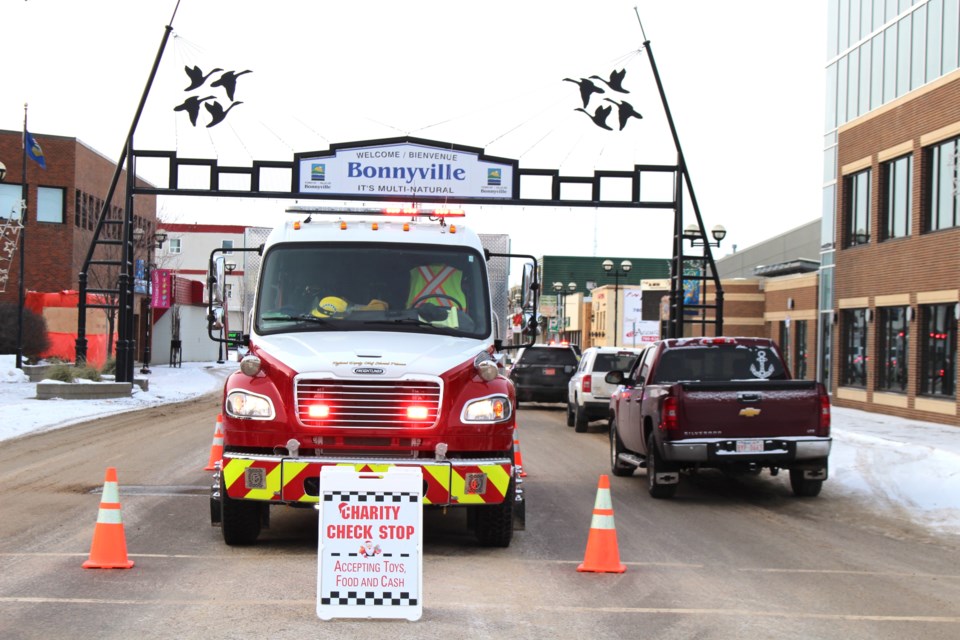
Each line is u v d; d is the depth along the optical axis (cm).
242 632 642
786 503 1322
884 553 983
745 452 1288
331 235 1023
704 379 1423
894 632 678
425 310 997
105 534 835
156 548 923
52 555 878
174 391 3462
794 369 3950
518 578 827
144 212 5841
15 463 1540
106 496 841
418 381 883
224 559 879
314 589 766
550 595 765
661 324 4075
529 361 3089
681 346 1433
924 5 2683
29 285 4666
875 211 2900
